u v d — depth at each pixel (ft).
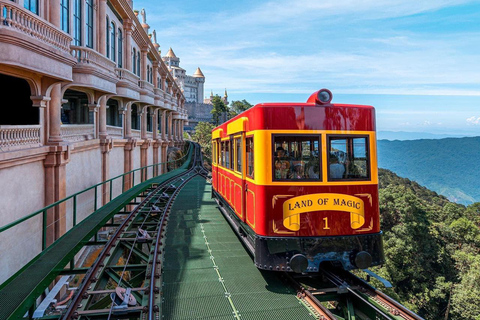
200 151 179.01
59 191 37.19
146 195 54.19
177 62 381.81
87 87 44.96
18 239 30.83
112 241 29.48
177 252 29.01
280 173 20.03
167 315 17.93
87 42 48.80
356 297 19.92
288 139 20.24
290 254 19.42
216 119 345.72
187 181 81.20
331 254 19.65
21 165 31.42
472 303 92.89
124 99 66.85
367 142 20.89
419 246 115.85
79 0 45.60
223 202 38.24
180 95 180.65
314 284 22.93
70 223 42.16
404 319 16.55
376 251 20.27
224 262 26.53
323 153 20.15
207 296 20.36
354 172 20.59
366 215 20.40
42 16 33.88
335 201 20.01
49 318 17.19
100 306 20.11
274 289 21.47
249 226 23.22
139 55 82.48
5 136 28.91
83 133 48.16
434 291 103.45
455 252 115.44
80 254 41.29
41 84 34.30
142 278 23.88
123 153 68.08
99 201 53.16
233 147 29.89
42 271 21.36
